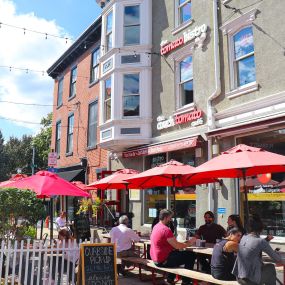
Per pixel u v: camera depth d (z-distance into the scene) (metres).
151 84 14.60
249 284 5.44
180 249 7.72
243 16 10.57
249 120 9.97
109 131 14.93
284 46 9.26
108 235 11.74
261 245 5.49
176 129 13.02
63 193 8.27
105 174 15.41
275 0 9.66
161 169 8.62
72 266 7.14
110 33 16.22
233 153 6.97
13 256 6.79
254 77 10.32
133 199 14.77
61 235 8.74
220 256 6.49
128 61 14.91
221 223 10.45
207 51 11.96
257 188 9.72
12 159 42.81
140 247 10.30
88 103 19.77
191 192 12.06
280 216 9.03
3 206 7.78
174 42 13.46
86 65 20.52
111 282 6.59
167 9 14.20
